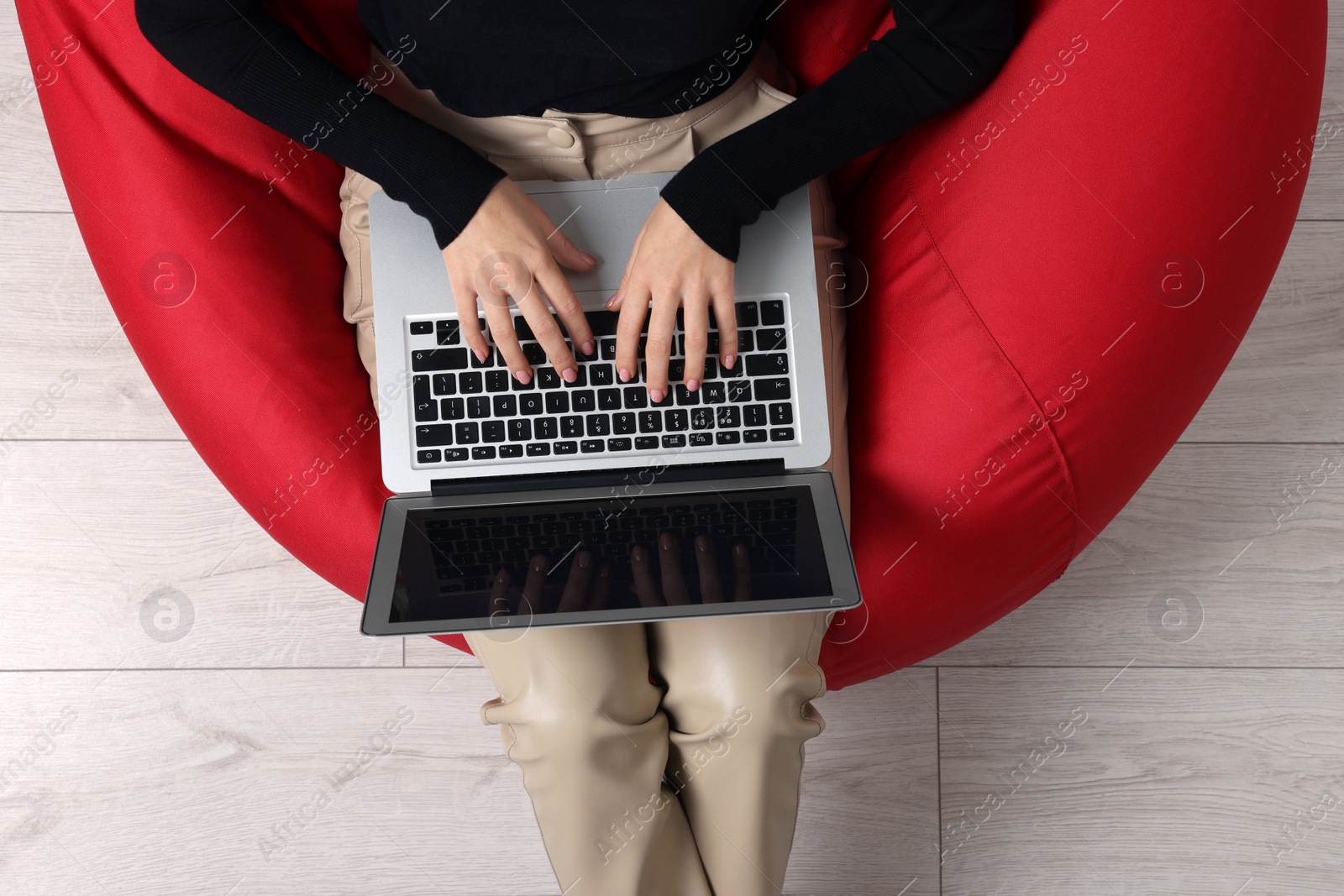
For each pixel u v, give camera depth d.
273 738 1.07
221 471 0.86
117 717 1.07
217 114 0.85
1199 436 1.15
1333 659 1.10
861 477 0.81
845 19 0.88
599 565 0.67
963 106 0.80
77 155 0.85
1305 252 1.18
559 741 0.71
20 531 1.10
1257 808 1.07
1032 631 1.11
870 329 0.83
